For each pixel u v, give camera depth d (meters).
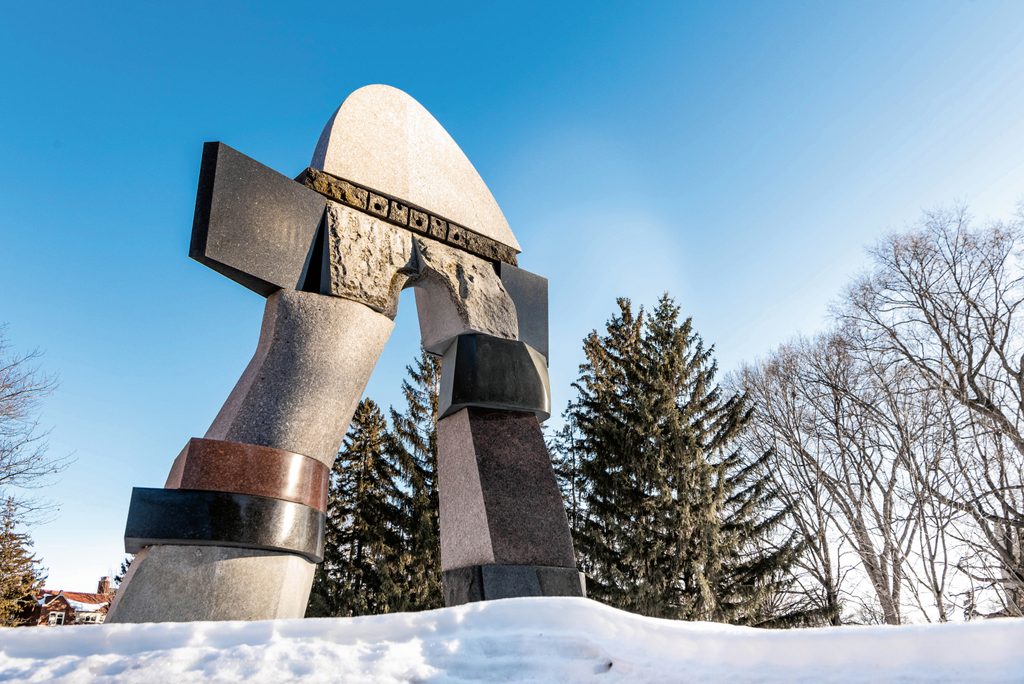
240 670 3.45
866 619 19.66
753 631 3.78
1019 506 15.21
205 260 6.58
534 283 9.56
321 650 3.72
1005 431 15.48
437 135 9.49
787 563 19.62
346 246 7.55
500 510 7.37
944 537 15.45
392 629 4.04
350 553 24.00
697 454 20.45
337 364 6.96
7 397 17.05
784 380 20.58
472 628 4.12
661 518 20.28
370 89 8.97
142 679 3.31
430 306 8.80
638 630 4.01
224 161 6.91
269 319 6.99
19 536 19.94
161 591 5.45
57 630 3.66
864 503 18.59
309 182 7.70
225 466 5.93
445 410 8.13
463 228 9.01
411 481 23.14
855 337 19.23
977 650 3.32
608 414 22.89
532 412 8.41
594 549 21.16
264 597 5.79
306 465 6.37
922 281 18.27
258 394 6.46
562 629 4.10
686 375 23.17
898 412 16.80
